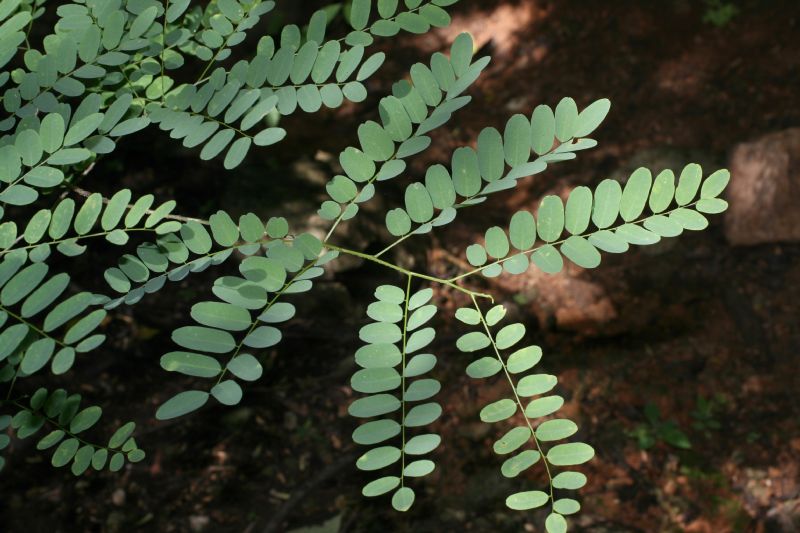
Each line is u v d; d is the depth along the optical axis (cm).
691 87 672
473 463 489
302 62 126
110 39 133
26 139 117
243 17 144
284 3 589
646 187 113
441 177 117
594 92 679
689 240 595
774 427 509
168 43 146
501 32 733
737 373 536
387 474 483
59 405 119
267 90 126
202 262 117
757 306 563
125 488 456
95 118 119
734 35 694
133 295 115
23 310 104
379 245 548
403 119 120
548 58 708
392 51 717
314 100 124
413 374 108
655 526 467
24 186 115
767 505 476
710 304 568
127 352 487
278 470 479
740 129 641
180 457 474
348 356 529
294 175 559
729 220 597
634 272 579
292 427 497
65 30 142
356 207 119
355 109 655
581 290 570
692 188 112
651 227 113
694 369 539
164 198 539
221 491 465
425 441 104
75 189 140
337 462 482
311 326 519
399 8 228
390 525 459
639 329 555
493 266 117
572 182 623
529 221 116
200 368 102
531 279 579
